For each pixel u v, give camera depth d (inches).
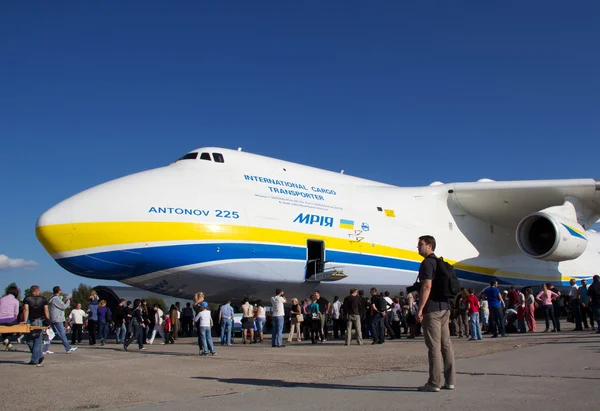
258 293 533.0
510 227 727.1
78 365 301.0
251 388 203.3
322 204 568.1
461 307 475.8
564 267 759.7
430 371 182.1
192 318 631.2
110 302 736.3
